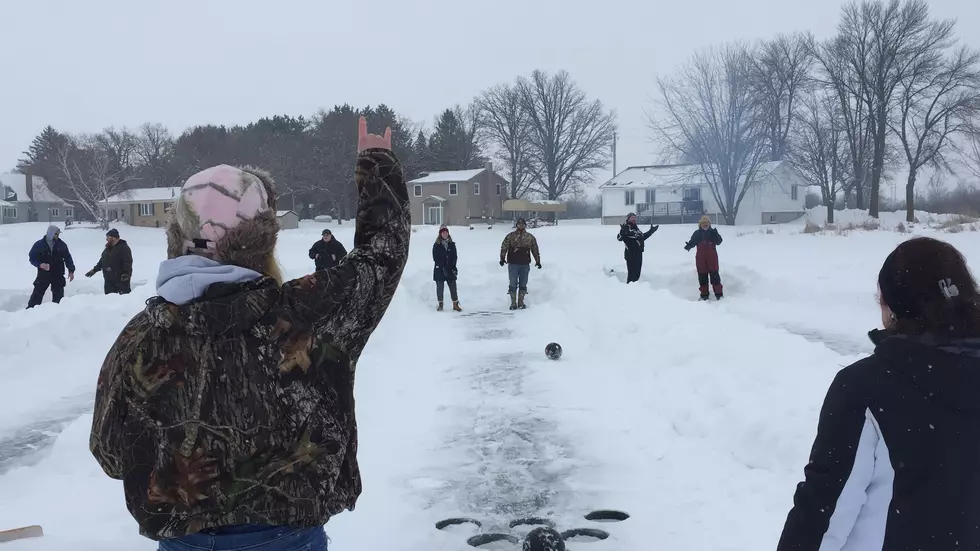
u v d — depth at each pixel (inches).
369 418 258.8
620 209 2659.9
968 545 71.3
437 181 2918.3
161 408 66.9
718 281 621.3
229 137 3587.6
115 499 192.7
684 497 182.5
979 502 71.9
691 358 292.2
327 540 76.6
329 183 3097.9
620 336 358.3
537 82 3176.7
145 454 67.5
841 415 75.4
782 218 2390.5
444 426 248.8
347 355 75.8
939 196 2819.9
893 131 2094.0
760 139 1969.7
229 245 72.1
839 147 2372.0
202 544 67.9
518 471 206.1
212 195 71.7
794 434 197.3
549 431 240.5
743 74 1924.2
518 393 289.9
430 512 179.6
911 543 72.6
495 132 3309.5
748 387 240.1
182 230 72.6
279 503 68.5
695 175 2126.0
